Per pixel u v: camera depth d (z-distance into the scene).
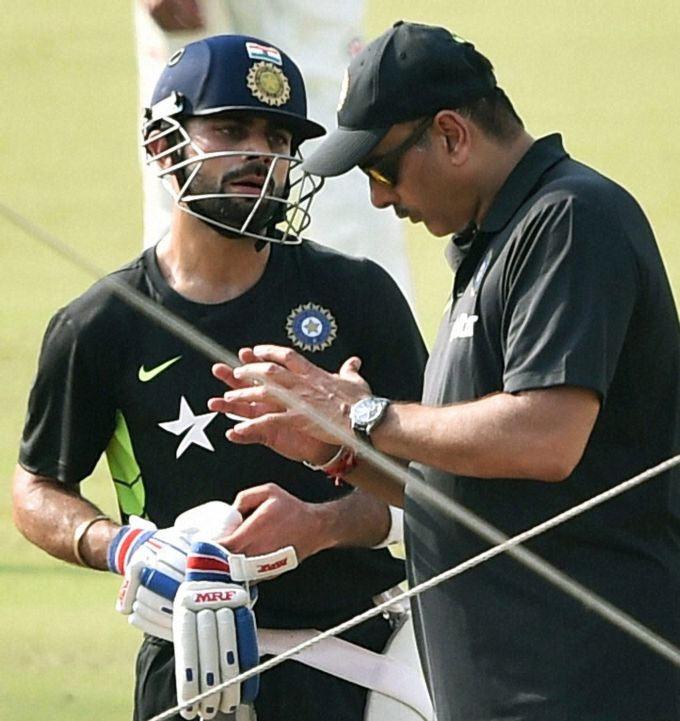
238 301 16.27
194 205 16.03
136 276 16.42
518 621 14.29
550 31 78.19
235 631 15.33
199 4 25.88
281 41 27.11
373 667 16.42
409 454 14.28
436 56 14.62
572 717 14.12
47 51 76.19
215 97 15.90
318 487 16.34
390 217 28.08
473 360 14.41
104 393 16.36
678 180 59.75
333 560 16.31
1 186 60.34
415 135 14.68
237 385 15.55
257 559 15.55
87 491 34.03
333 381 14.73
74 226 55.91
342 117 14.96
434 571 14.71
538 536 14.30
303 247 16.61
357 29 27.72
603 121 66.75
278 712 16.25
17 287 49.88
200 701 15.25
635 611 14.24
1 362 43.47
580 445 13.80
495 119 14.72
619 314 13.91
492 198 14.70
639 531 14.35
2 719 23.98
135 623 15.68
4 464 36.50
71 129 67.38
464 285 14.80
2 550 32.12
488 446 13.83
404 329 16.62
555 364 13.73
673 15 79.19
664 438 14.41
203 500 16.28
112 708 24.41
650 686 14.16
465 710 14.57
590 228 13.97
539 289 13.95
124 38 77.75
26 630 27.92
